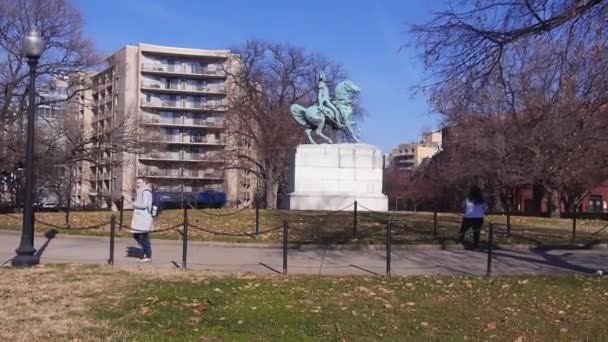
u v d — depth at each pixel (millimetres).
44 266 12797
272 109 57875
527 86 13125
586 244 19109
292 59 59000
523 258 16250
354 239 18891
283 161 56719
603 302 9859
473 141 45406
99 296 9672
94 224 22922
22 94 38656
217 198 89125
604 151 36688
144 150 47719
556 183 43969
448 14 12734
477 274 13266
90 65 40469
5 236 19609
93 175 101500
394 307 9320
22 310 8680
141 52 96625
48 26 37781
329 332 7875
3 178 47812
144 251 14766
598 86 11523
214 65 100250
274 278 11781
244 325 8070
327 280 11594
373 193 31828
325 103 32812
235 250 16953
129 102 93125
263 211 27953
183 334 7590
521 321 8648
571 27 11375
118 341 7258
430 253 16938
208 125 89438
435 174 73188
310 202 30797
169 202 86875
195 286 10523
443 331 8102
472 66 12555
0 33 36938
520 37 12016
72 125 50531
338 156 31688
